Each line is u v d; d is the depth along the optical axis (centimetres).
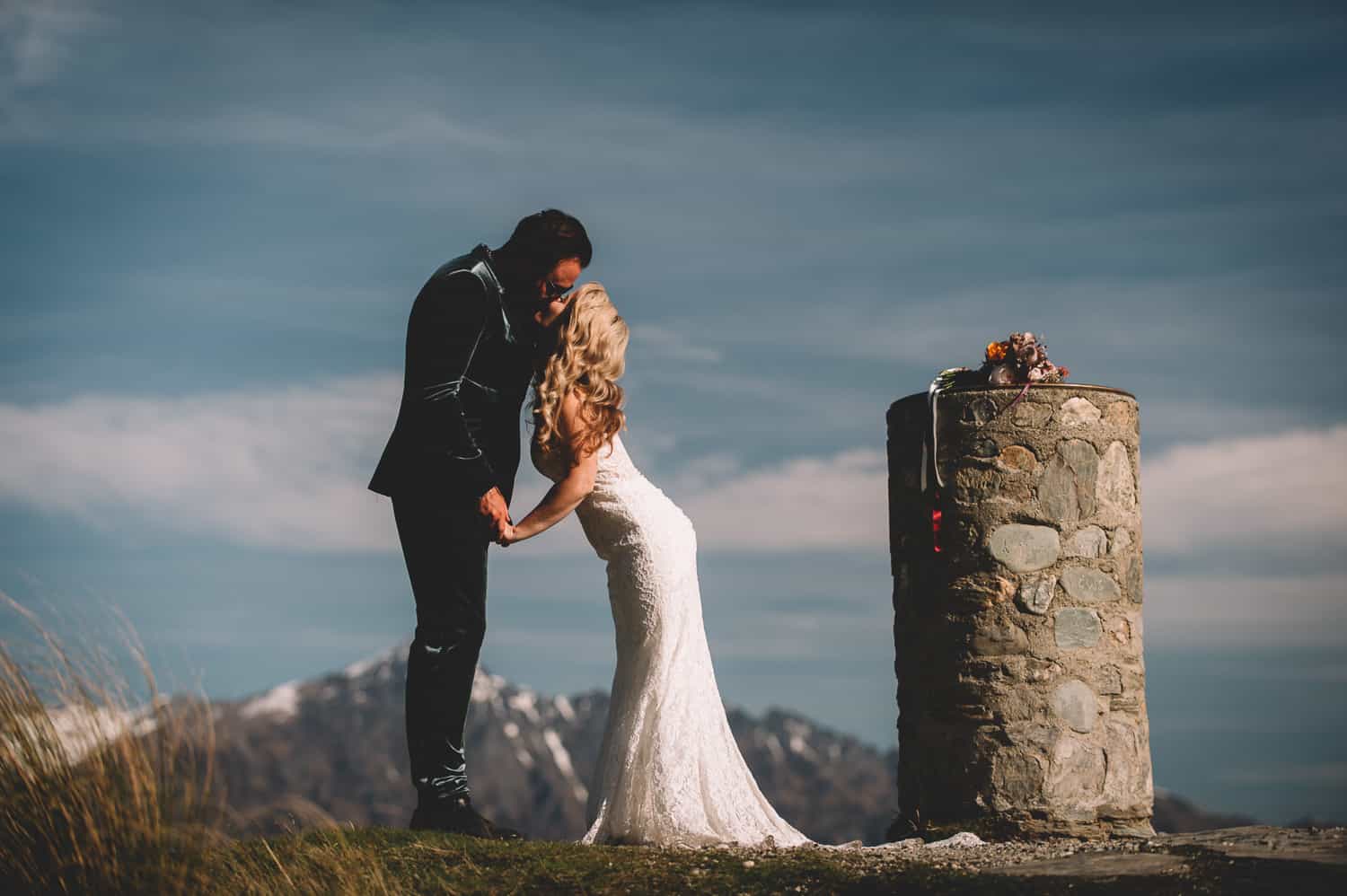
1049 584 642
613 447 560
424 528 532
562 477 550
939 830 629
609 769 550
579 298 547
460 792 536
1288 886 398
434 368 521
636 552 554
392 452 539
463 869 475
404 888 461
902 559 684
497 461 545
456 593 534
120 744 455
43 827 447
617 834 537
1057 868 442
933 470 660
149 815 446
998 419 652
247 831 475
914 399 677
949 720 647
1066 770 629
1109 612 650
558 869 468
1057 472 650
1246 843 464
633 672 556
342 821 521
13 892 435
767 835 540
